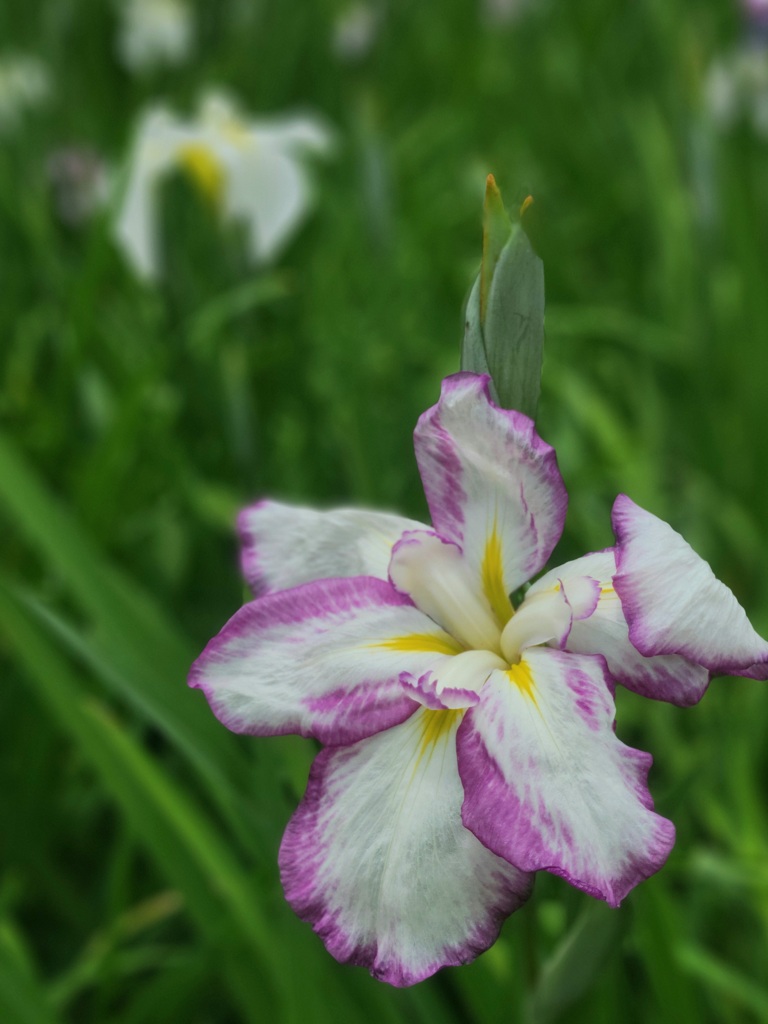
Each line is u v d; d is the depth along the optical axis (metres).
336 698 0.49
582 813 0.45
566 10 2.62
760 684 0.90
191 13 2.37
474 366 0.51
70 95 2.09
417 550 0.51
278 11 2.32
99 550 1.01
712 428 1.29
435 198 1.70
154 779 0.69
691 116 1.34
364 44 2.19
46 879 0.89
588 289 1.59
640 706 0.93
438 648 0.51
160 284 1.22
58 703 0.71
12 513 0.95
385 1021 0.66
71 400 1.23
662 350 1.36
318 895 0.47
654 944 0.65
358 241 1.49
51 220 1.66
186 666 0.78
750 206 1.43
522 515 0.51
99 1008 0.77
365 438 1.08
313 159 1.87
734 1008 0.76
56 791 0.95
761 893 0.75
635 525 0.48
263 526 0.53
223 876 0.67
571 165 1.91
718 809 0.79
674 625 0.46
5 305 1.41
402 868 0.47
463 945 0.47
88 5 2.43
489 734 0.47
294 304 1.45
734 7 2.24
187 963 0.72
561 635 0.49
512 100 2.19
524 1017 0.56
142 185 1.22
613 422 1.18
